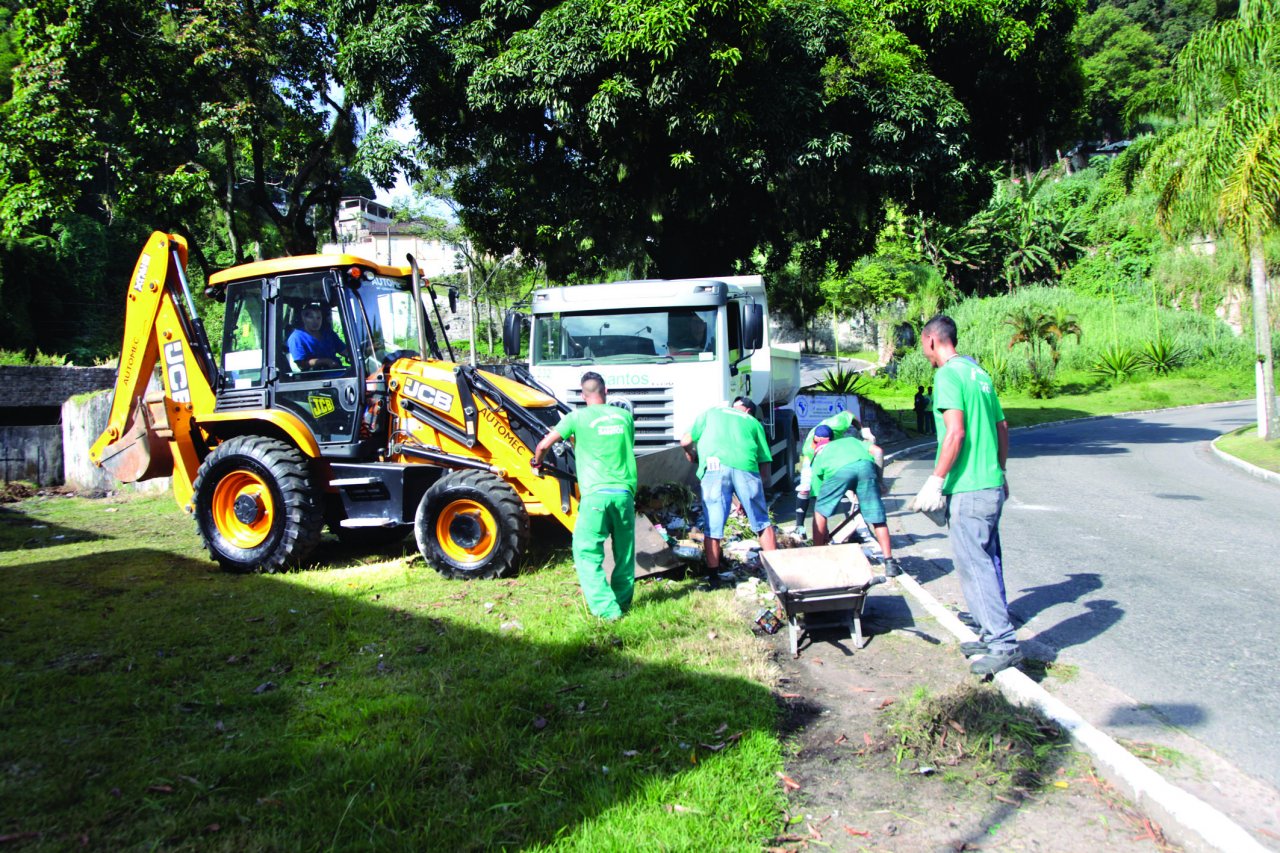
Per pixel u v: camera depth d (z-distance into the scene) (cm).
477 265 3581
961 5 1709
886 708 448
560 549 845
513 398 781
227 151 1653
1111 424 3081
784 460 1335
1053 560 842
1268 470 1586
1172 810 326
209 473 789
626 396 1016
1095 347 4597
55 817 332
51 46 1466
